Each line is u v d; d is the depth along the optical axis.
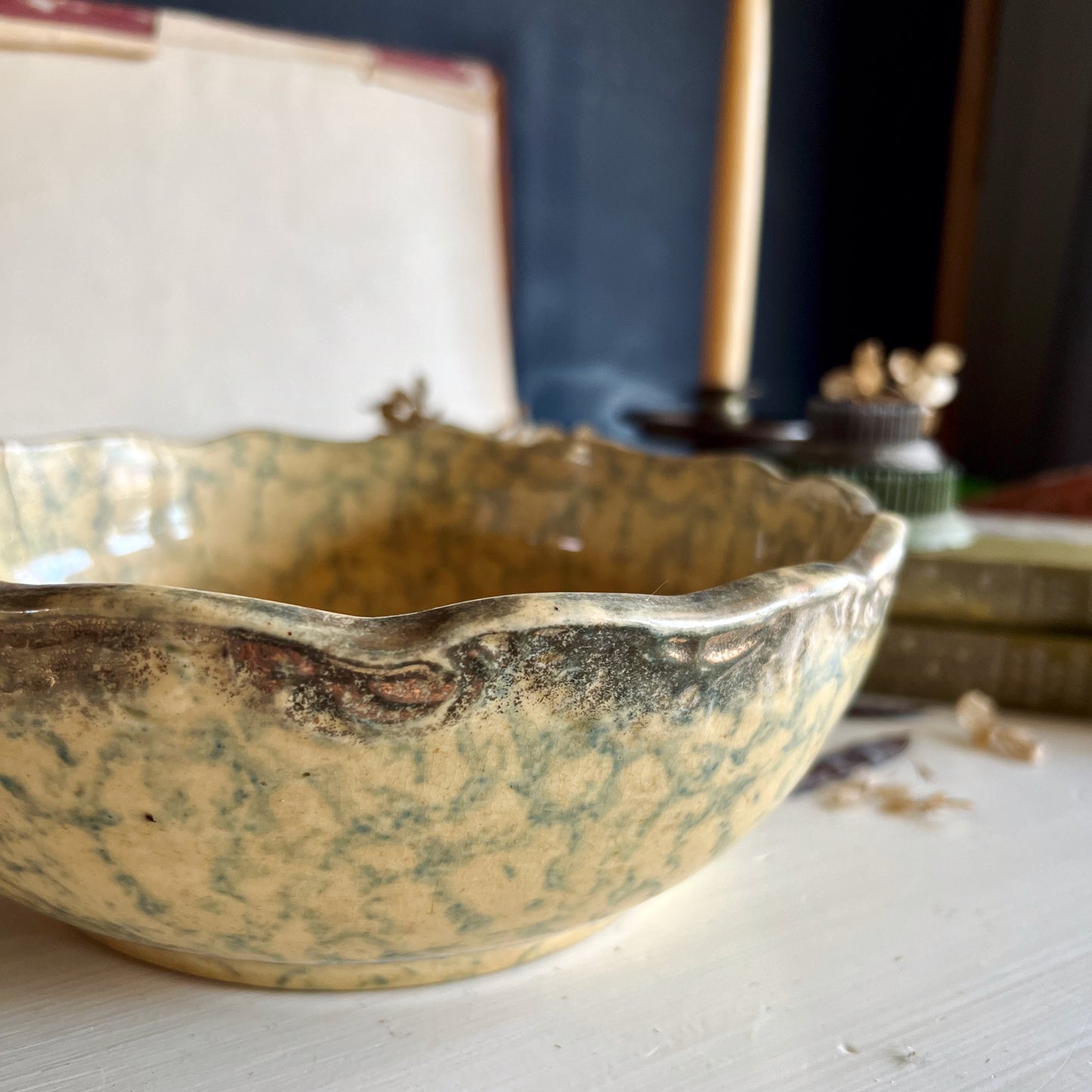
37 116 0.43
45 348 0.44
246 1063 0.22
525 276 0.62
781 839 0.31
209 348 0.48
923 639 0.39
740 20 0.50
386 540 0.35
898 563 0.24
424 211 0.54
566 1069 0.22
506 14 0.58
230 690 0.17
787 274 0.73
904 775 0.34
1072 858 0.30
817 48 0.70
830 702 0.23
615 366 0.66
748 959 0.26
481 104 0.56
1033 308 0.66
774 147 0.70
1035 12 0.64
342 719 0.17
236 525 0.33
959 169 0.69
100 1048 0.22
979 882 0.29
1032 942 0.26
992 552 0.40
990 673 0.39
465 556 0.35
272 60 0.49
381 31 0.54
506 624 0.17
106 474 0.31
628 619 0.18
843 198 0.74
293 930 0.20
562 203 0.62
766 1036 0.23
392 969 0.23
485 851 0.19
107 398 0.46
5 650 0.17
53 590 0.17
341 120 0.51
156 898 0.20
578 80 0.61
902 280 0.77
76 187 0.44
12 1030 0.23
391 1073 0.22
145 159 0.46
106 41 0.44
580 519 0.34
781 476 0.31
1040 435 0.66
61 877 0.20
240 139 0.48
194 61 0.47
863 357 0.45
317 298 0.51
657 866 0.22
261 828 0.18
